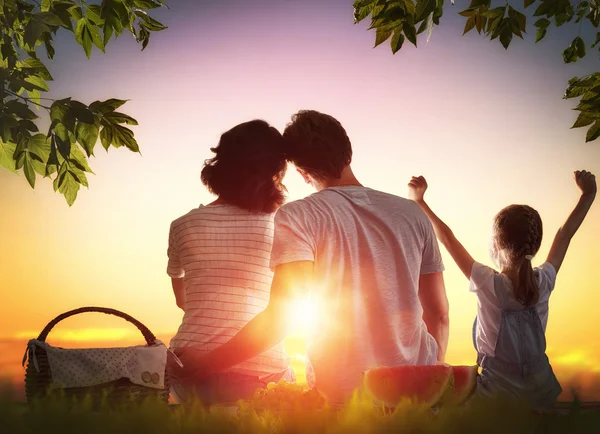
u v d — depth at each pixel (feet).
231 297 9.17
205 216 9.41
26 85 10.68
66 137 10.23
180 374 8.14
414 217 8.12
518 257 10.00
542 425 4.09
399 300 7.84
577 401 4.24
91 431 3.90
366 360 7.68
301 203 7.93
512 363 9.81
